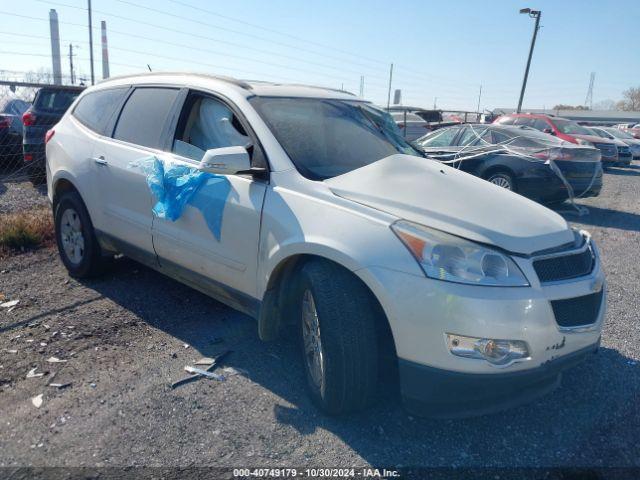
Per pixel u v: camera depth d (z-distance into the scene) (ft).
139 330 13.58
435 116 76.54
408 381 9.23
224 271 11.99
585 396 11.35
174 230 12.97
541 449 9.62
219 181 12.03
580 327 9.71
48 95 32.12
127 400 10.59
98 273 16.63
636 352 13.35
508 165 30.09
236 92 12.64
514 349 8.95
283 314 11.31
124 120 15.06
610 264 21.45
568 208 33.91
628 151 64.69
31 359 11.99
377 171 11.46
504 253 9.23
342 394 9.66
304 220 10.27
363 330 9.48
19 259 18.71
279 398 10.85
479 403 9.53
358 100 15.11
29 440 9.39
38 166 31.65
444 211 9.87
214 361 12.08
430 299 8.83
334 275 9.71
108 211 14.89
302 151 11.69
